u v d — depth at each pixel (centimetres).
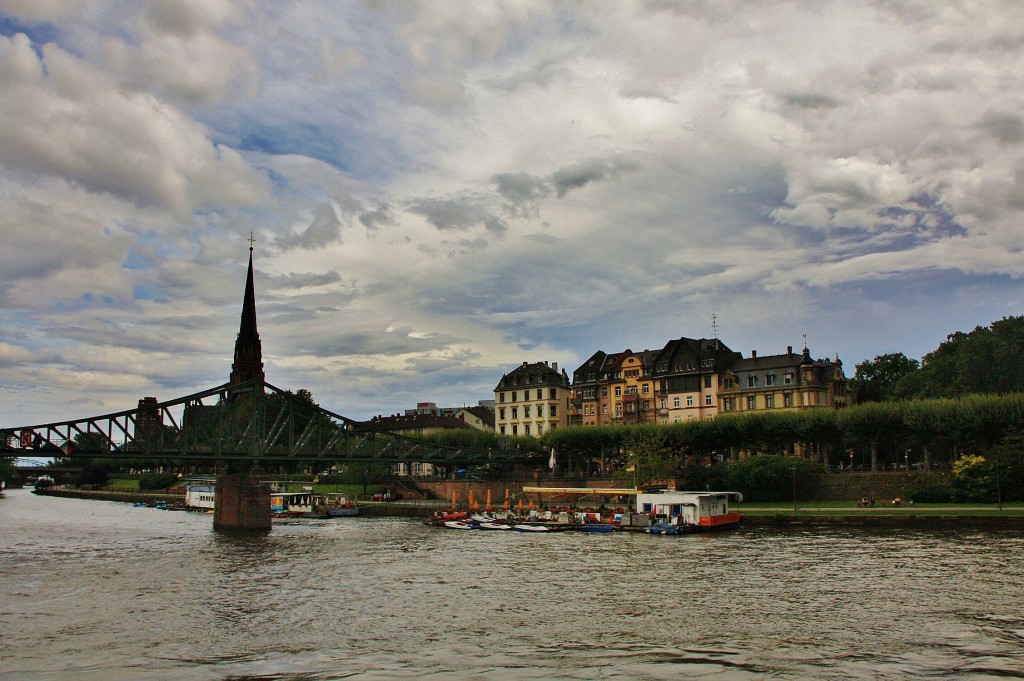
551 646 4431
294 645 4550
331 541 9462
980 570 6378
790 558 7269
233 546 9000
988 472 10594
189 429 10988
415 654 4312
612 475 13488
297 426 15025
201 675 3984
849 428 11888
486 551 8338
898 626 4731
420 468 18125
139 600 5853
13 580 6712
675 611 5228
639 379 17050
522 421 18912
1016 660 4034
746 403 15500
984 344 14712
